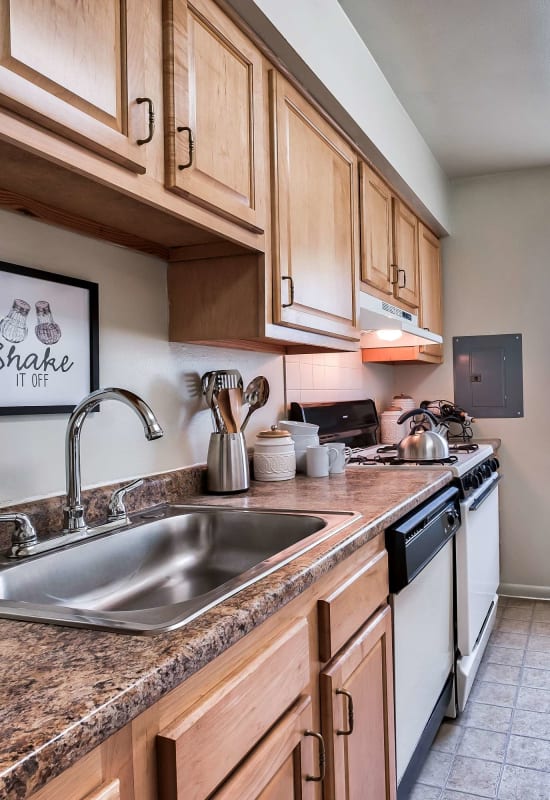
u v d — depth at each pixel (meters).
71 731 0.52
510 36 2.19
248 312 1.62
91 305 1.41
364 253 2.34
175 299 1.70
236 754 0.78
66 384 1.33
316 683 1.08
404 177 2.69
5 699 0.57
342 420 2.88
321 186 1.94
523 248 3.53
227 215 1.38
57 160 0.92
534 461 3.52
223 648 0.75
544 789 1.81
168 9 1.17
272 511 1.45
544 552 3.50
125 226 1.46
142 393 1.59
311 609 1.07
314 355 2.74
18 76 0.83
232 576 1.43
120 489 1.36
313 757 1.04
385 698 1.41
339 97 1.94
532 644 2.85
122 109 1.03
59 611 0.82
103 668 0.64
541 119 2.85
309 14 1.74
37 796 0.51
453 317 3.68
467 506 2.23
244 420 1.99
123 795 0.61
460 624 2.24
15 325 1.21
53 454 1.31
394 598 1.53
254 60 1.53
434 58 2.32
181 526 1.47
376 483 1.90
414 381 3.77
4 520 1.09
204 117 1.29
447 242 3.69
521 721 2.19
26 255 1.25
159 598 1.32
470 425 3.62
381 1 1.98
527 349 3.53
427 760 1.98
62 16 0.90
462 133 2.98
